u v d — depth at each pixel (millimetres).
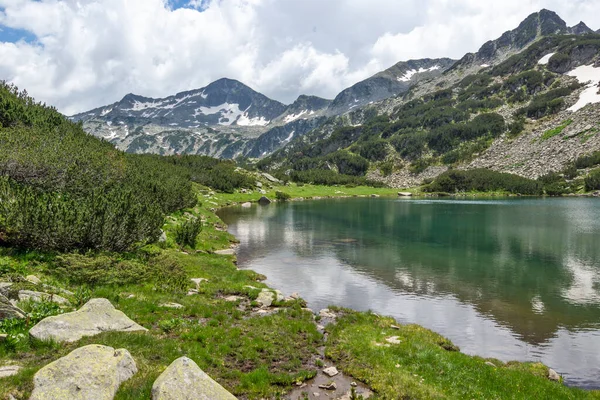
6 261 21938
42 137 42125
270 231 67312
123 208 32000
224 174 159750
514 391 15367
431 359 17891
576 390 16188
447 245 54188
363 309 28172
